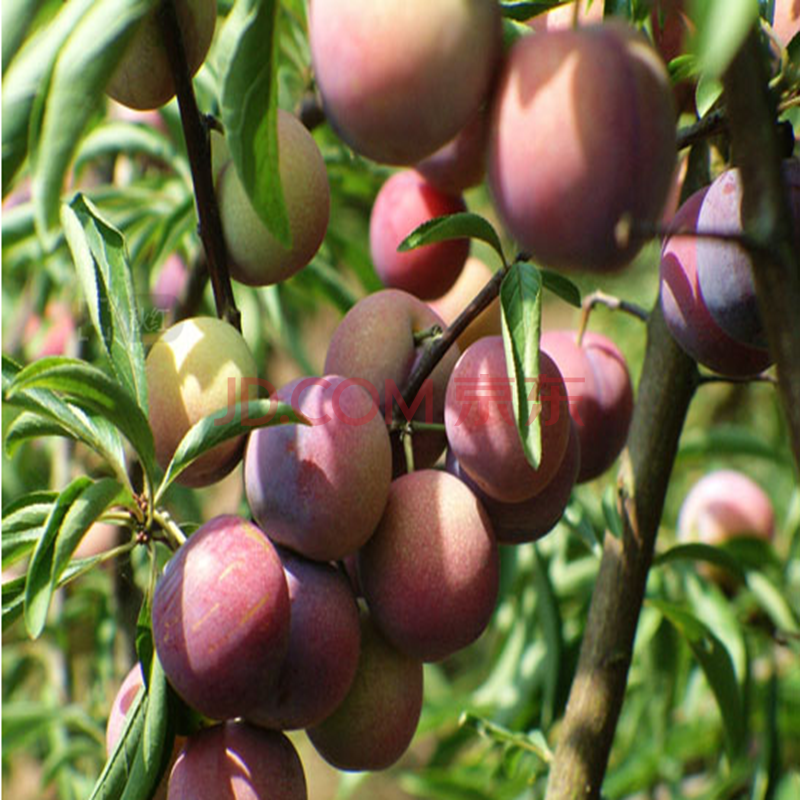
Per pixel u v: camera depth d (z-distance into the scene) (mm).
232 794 521
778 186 464
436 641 532
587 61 465
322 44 477
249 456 529
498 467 534
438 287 637
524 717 835
